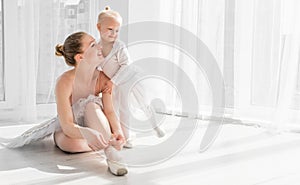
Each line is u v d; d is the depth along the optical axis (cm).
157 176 145
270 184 138
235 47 245
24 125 238
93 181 138
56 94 167
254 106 242
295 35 219
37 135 181
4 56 249
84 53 163
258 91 240
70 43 165
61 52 172
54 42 253
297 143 198
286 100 221
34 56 244
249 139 206
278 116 221
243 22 243
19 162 161
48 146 188
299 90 224
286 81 221
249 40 242
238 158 171
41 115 255
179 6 272
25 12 240
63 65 257
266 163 163
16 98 249
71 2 257
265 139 206
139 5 280
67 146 173
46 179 140
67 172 149
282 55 223
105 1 268
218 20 252
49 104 256
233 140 203
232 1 246
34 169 152
